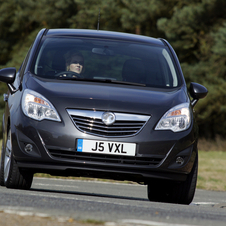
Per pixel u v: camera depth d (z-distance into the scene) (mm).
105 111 15703
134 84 17906
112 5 91125
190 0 83312
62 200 12219
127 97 16391
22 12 101312
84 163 15594
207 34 79625
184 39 81312
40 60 18547
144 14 85625
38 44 19641
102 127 15594
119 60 19031
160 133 15867
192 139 16422
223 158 56531
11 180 17109
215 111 80188
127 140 15594
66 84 16969
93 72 18328
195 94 19031
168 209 12625
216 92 76750
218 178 36938
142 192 26797
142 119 15867
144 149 15672
